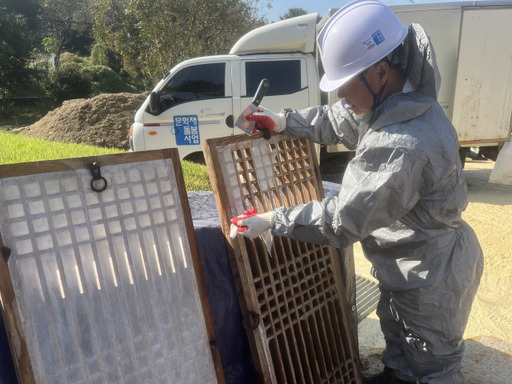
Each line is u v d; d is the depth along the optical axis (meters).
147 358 1.69
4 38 26.33
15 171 1.44
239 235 2.04
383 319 2.44
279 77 7.19
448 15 6.90
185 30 17.28
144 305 1.69
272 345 2.20
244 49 7.29
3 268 1.40
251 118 2.20
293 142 2.43
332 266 2.51
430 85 1.90
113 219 1.64
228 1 18.00
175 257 1.79
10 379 1.56
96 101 14.73
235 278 2.06
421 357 2.25
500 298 4.03
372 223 1.87
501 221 6.16
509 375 2.70
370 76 1.91
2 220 1.42
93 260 1.59
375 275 2.34
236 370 2.20
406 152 1.79
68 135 13.93
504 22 6.84
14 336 1.41
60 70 26.77
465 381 2.64
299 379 2.25
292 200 2.39
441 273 2.07
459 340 2.24
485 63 6.96
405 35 1.90
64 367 1.50
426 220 2.00
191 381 1.80
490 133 7.18
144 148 7.28
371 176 1.82
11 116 24.89
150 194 1.74
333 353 2.47
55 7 38.78
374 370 2.82
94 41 40.66
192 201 2.79
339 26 1.92
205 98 7.17
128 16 17.59
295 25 7.19
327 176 8.33
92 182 1.59
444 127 1.88
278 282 2.18
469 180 8.59
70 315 1.53
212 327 1.87
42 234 1.49
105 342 1.60
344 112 2.32
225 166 2.05
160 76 18.17
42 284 1.47
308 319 2.37
